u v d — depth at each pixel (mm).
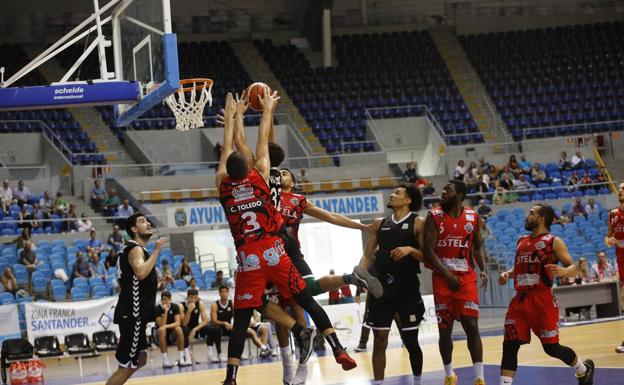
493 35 35344
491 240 23781
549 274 7539
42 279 19734
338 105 31906
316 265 22141
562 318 18281
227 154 6754
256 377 11672
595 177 27859
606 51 34844
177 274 20453
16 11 31906
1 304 17922
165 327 15195
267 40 34156
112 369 15844
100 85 10141
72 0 32375
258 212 6477
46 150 27172
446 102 32438
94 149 27562
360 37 34812
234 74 32375
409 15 35969
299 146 29188
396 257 7566
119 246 21141
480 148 29953
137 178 25625
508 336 7672
